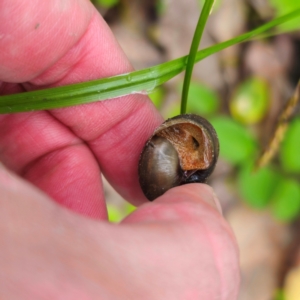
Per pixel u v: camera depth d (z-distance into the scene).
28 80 0.15
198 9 0.22
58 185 0.17
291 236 0.21
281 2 0.19
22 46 0.14
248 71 0.22
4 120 0.16
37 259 0.11
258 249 0.21
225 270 0.13
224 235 0.13
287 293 0.21
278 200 0.19
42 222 0.11
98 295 0.11
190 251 0.12
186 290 0.12
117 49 0.16
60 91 0.14
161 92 0.21
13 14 0.14
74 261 0.11
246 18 0.22
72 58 0.15
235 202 0.21
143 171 0.15
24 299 0.11
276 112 0.21
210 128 0.15
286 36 0.22
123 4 0.22
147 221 0.12
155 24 0.22
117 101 0.16
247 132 0.19
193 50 0.14
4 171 0.11
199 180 0.15
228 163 0.21
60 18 0.14
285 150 0.19
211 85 0.22
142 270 0.11
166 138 0.15
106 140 0.16
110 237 0.11
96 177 0.17
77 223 0.11
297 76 0.21
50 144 0.16
